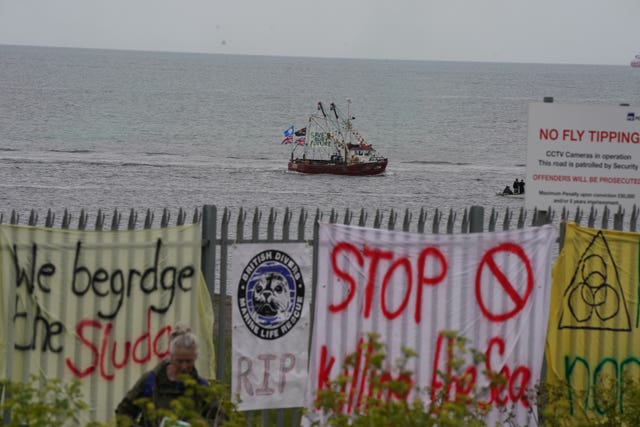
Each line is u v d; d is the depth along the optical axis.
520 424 35.22
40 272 31.67
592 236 35.62
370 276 34.25
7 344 31.45
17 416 23.05
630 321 35.75
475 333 35.09
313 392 34.06
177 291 32.78
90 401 32.03
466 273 34.91
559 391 33.78
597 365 35.72
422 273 34.59
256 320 33.62
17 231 31.50
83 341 31.98
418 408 23.75
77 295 31.95
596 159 37.12
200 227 33.00
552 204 37.28
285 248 33.78
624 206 37.19
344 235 34.06
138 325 32.47
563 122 37.03
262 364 33.81
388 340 34.47
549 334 35.62
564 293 35.69
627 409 31.52
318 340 34.09
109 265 32.19
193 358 28.05
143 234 32.41
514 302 35.28
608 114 36.97
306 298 34.16
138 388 28.47
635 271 35.72
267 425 33.94
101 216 32.44
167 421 24.67
